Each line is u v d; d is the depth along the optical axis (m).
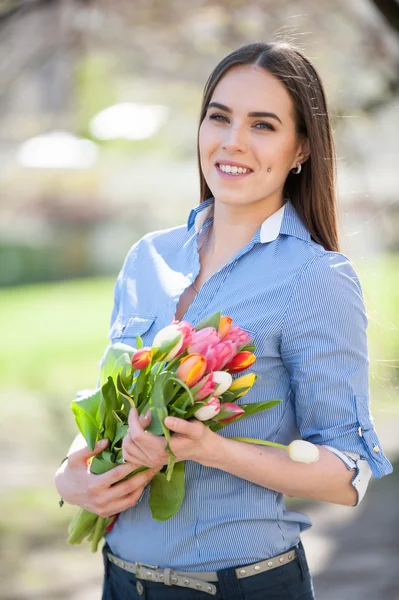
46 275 24.03
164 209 17.75
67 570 5.66
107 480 2.24
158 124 16.33
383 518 6.36
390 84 6.06
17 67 8.27
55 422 9.43
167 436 2.05
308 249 2.33
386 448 7.87
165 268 2.54
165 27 7.45
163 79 10.15
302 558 2.38
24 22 7.31
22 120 13.01
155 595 2.34
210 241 2.55
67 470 2.36
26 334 14.70
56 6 6.89
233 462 2.18
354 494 2.29
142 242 2.66
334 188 2.50
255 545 2.28
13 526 6.52
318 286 2.27
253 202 2.41
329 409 2.27
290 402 2.36
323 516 6.60
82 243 24.38
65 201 18.08
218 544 2.28
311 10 7.15
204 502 2.29
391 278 7.34
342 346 2.27
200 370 2.04
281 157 2.38
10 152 17.05
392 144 6.41
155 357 2.12
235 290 2.34
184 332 2.10
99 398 2.30
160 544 2.32
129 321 2.51
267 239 2.38
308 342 2.27
